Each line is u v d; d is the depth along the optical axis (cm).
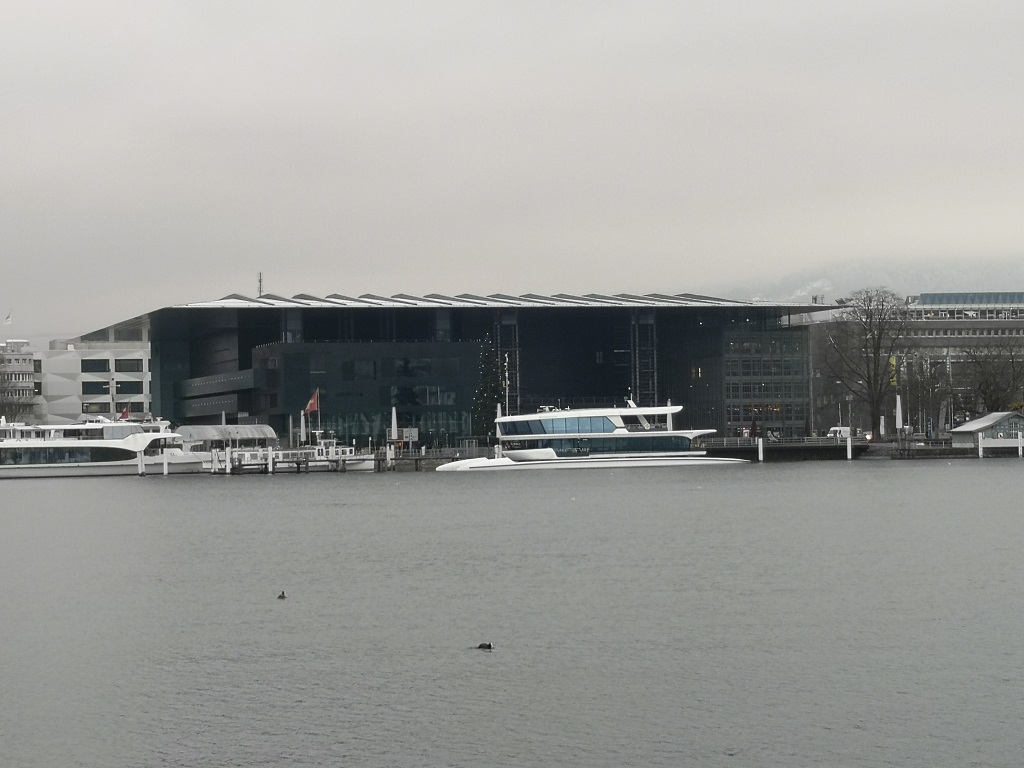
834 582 9019
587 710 5984
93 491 18825
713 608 8081
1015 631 7331
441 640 7306
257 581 9512
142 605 8581
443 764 5381
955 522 12912
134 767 5422
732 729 5709
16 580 9788
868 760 5344
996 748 5447
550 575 9494
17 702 6269
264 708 6106
